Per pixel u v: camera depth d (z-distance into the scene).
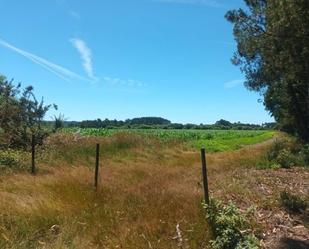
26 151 19.61
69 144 21.56
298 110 33.97
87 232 8.30
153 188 11.28
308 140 33.88
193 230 8.32
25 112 21.52
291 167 20.02
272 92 35.47
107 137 25.31
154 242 8.05
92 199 9.94
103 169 15.92
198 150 30.75
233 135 67.94
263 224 9.42
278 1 10.95
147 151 24.30
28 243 7.73
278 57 12.49
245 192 11.77
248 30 14.39
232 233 8.08
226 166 20.45
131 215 9.05
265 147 33.53
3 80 22.02
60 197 9.73
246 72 33.50
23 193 10.12
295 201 10.98
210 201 9.04
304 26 10.66
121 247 7.89
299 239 8.93
